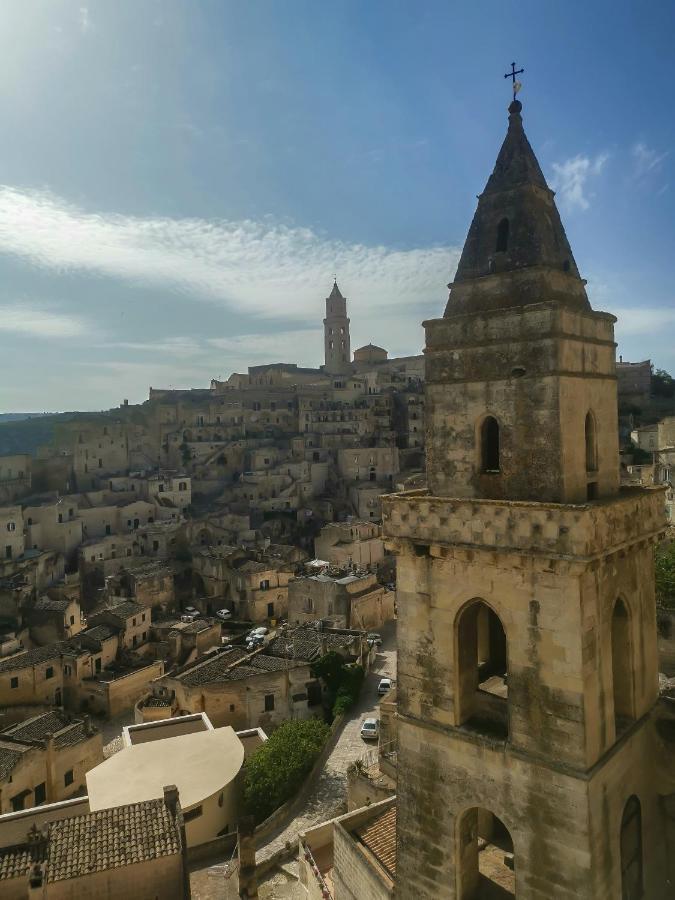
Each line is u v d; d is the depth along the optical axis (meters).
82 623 107.12
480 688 25.52
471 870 23.88
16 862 38.53
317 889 37.62
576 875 20.22
